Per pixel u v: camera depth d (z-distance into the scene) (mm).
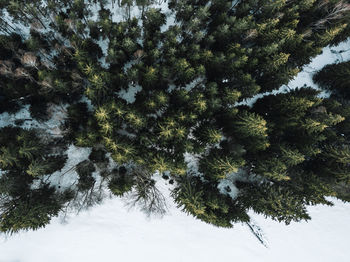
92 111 24703
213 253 26734
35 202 18422
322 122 20594
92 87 20297
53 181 23531
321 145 23266
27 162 18562
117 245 24766
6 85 21234
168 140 20359
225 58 23266
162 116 22484
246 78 21891
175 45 24297
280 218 19953
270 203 19922
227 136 25188
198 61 24016
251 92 22594
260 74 25047
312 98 21922
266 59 23422
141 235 25359
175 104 22594
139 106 23312
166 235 25922
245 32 24734
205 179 24625
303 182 20953
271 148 22156
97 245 24359
